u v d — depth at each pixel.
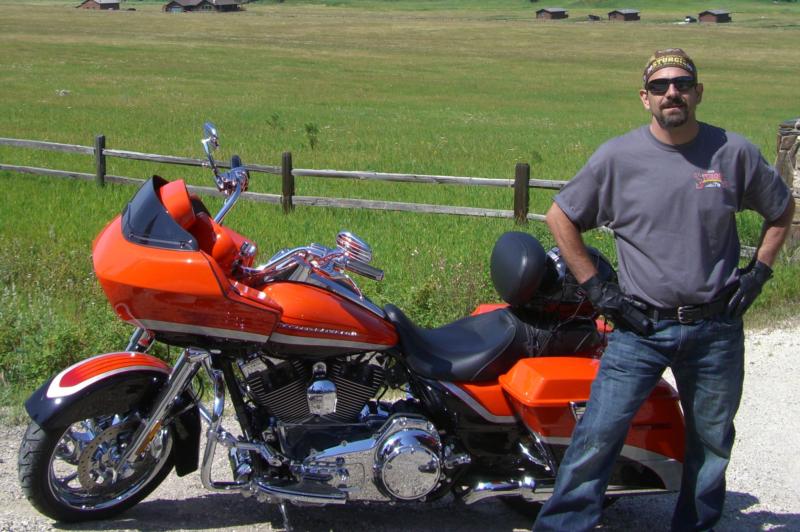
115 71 49.59
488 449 4.68
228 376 4.52
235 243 4.52
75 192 14.19
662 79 3.96
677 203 4.04
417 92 45.94
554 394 4.45
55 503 4.52
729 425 4.31
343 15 167.88
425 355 4.60
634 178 4.09
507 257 4.61
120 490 4.71
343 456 4.46
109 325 6.91
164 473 4.77
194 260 4.23
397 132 27.19
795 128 10.38
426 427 4.51
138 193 4.50
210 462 4.50
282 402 4.52
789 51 89.62
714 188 4.03
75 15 135.12
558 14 167.75
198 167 17.22
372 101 40.03
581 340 4.73
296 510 4.92
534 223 12.22
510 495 4.61
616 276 4.67
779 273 9.59
